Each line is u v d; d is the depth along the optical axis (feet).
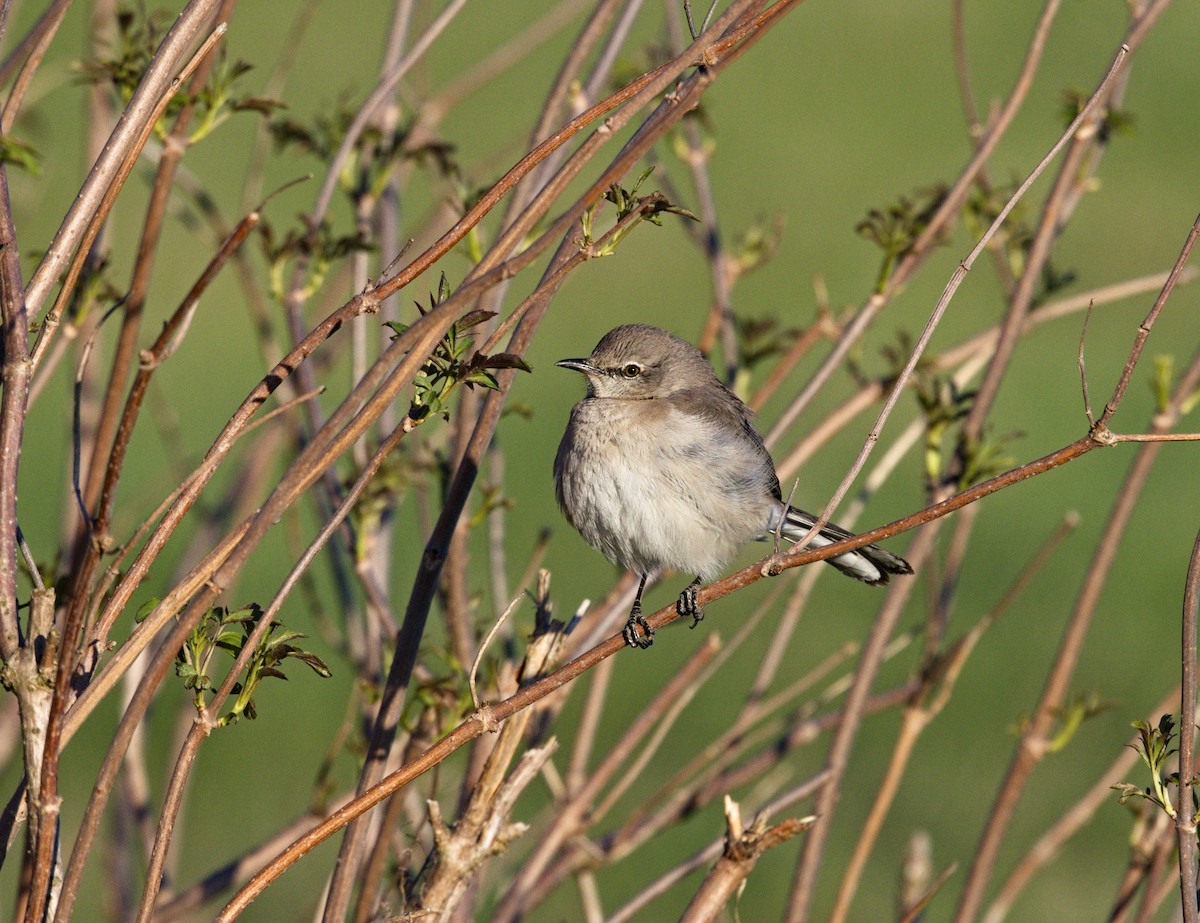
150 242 24.62
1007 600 29.86
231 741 51.78
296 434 32.35
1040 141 88.17
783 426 29.91
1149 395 72.18
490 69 36.63
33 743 17.85
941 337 72.95
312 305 43.42
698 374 34.22
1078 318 77.77
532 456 66.69
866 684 28.43
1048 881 47.24
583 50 27.71
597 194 18.63
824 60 102.73
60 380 69.82
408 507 56.65
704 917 19.85
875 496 62.23
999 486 19.06
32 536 59.72
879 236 30.45
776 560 20.54
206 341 74.79
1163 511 66.64
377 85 29.76
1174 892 32.32
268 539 60.80
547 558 58.85
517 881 27.27
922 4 108.68
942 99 95.55
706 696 54.39
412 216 77.66
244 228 19.93
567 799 29.40
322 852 44.14
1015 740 53.21
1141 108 96.07
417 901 21.54
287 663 55.26
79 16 84.84
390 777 18.65
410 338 17.19
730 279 35.37
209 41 19.34
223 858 45.88
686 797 30.60
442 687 25.55
